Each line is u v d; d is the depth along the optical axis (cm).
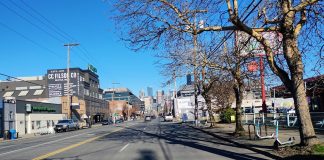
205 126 4638
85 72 11194
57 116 7819
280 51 1914
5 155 2070
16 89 10669
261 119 4009
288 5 1531
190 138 2855
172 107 14000
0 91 10406
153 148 2105
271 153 1565
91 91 11619
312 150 1462
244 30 1628
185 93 10575
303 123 1527
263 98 2927
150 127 5447
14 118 5684
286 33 1534
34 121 6519
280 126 3297
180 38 1927
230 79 3300
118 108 16688
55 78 10188
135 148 2142
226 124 4925
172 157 1655
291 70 1539
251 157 1581
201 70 3350
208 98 4191
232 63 2647
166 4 1833
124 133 3925
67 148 2319
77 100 9362
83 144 2603
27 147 2659
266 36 1903
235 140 2319
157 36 1903
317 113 2631
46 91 10162
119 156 1761
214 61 2891
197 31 1809
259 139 2253
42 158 1797
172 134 3441
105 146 2356
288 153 1512
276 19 1608
